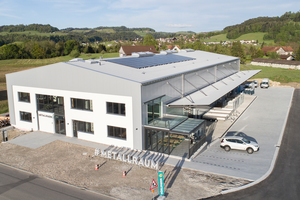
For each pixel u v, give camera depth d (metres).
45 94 30.89
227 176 19.61
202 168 21.11
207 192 17.39
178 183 18.72
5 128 34.19
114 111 25.89
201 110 37.09
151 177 19.84
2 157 24.52
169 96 29.23
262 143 27.05
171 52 49.19
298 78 77.88
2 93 58.19
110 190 18.03
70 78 28.22
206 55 55.69
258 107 43.62
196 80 36.84
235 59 57.44
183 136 27.70
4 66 117.38
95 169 21.45
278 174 19.91
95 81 26.42
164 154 24.08
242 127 32.91
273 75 83.44
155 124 24.66
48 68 29.78
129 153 24.67
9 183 19.44
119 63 31.56
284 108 42.41
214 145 26.92
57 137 29.91
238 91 56.19
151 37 199.38
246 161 22.55
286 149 25.34
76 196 17.39
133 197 17.06
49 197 17.34
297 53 126.19
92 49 174.88
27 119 33.78
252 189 17.66
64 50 169.12
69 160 23.44
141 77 26.48
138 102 24.11
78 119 28.73
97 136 27.66
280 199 16.44
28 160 23.67
